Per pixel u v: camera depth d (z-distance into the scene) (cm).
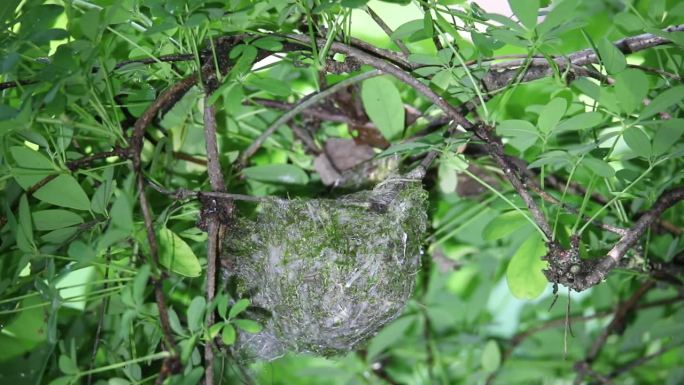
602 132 84
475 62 77
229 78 74
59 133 75
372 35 87
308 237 77
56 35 72
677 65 79
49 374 79
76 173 75
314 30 78
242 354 80
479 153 85
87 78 73
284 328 78
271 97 86
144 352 79
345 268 77
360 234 77
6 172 74
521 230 87
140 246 76
